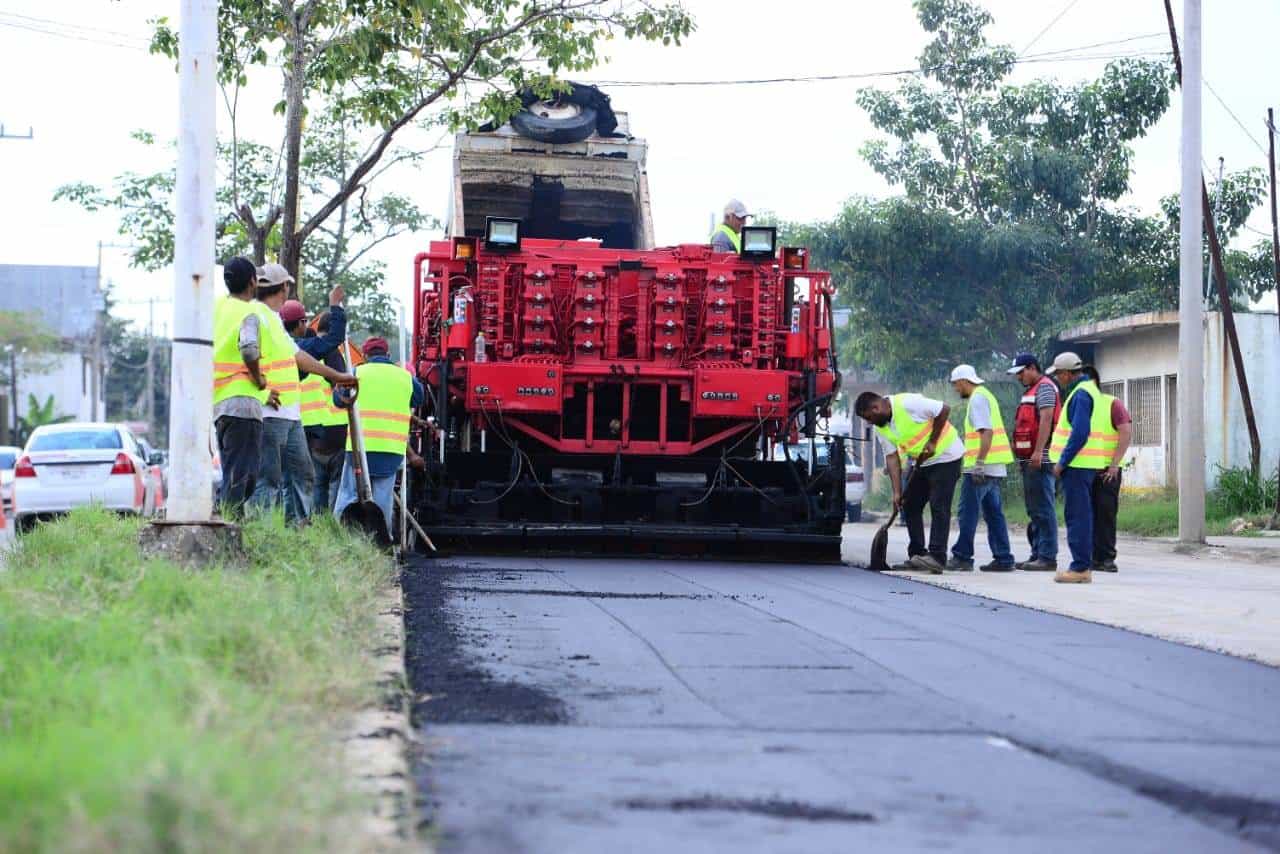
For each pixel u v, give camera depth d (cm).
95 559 1168
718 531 2012
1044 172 4797
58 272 10406
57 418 8544
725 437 2081
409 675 962
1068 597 1627
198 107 1345
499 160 2556
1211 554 2695
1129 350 4406
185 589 1000
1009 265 4822
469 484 2058
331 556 1438
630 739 784
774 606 1434
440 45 2470
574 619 1280
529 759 730
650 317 2077
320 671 828
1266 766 761
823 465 2081
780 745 778
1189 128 2783
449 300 2067
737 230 2266
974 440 2058
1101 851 594
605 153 2592
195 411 1330
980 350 4959
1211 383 3938
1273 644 1229
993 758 761
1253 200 4750
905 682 987
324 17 2462
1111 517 2092
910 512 2067
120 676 702
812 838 597
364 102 2545
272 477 1706
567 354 2059
